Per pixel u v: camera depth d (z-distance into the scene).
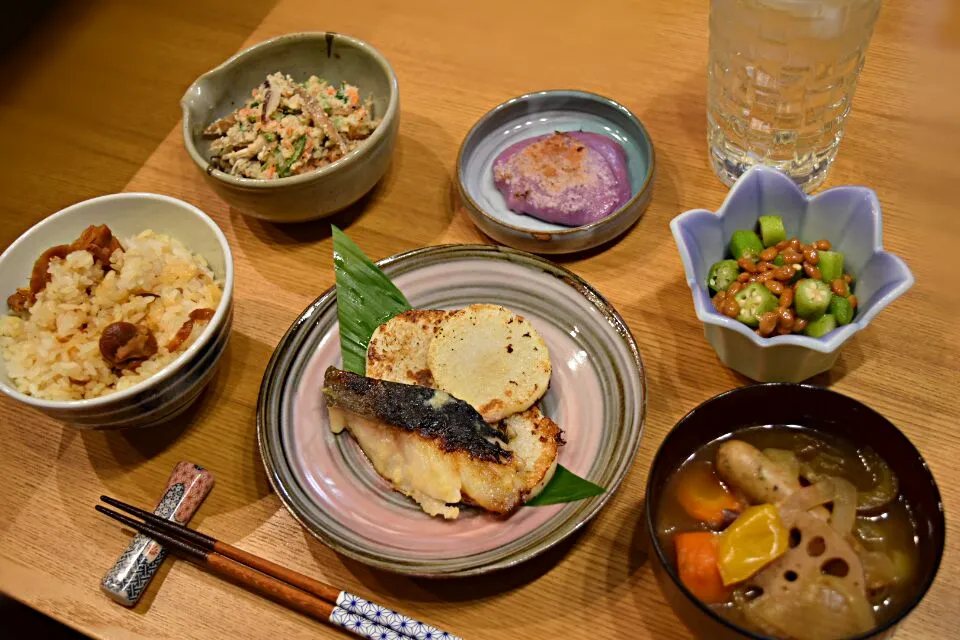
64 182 0.76
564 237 0.65
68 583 0.59
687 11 0.79
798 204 0.61
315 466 0.59
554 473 0.57
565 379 0.61
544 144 0.69
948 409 0.60
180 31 0.84
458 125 0.75
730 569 0.52
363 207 0.72
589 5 0.81
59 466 0.63
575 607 0.56
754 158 0.68
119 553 0.60
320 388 0.62
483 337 0.61
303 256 0.70
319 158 0.69
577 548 0.58
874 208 0.59
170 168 0.76
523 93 0.76
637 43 0.78
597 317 0.62
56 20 0.86
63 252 0.63
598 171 0.68
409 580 0.57
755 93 0.65
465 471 0.56
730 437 0.56
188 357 0.59
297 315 0.67
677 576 0.50
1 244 0.73
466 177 0.70
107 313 0.62
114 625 0.57
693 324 0.64
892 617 0.48
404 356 0.61
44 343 0.60
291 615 0.57
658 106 0.74
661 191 0.70
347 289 0.63
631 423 0.58
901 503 0.53
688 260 0.59
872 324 0.63
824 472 0.54
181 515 0.60
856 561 0.51
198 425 0.64
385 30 0.81
